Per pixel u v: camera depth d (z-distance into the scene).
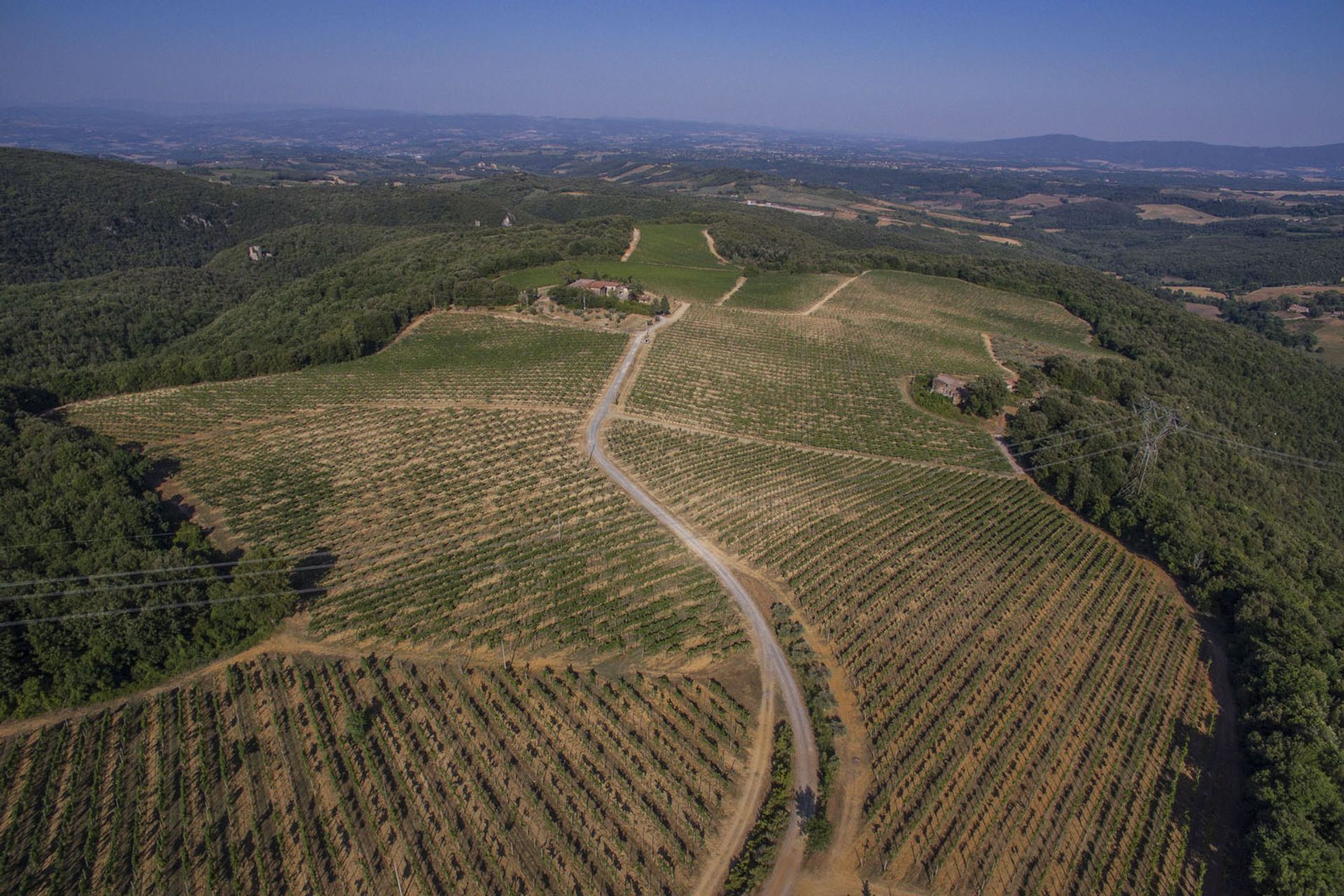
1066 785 55.41
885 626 72.62
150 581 66.75
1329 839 48.53
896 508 97.12
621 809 51.75
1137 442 106.00
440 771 54.50
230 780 53.47
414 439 112.44
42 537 75.75
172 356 146.00
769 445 114.62
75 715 59.94
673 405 127.25
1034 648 70.88
